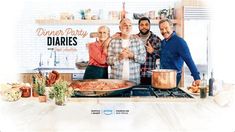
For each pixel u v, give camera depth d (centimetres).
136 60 323
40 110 238
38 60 324
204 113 225
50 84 315
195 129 199
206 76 319
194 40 315
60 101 253
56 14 320
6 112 230
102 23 321
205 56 317
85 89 279
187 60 316
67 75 326
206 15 312
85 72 325
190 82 320
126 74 323
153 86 303
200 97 268
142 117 221
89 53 325
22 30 322
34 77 304
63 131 199
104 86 290
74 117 224
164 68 323
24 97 276
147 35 322
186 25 312
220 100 244
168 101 261
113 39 323
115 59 323
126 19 321
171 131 196
